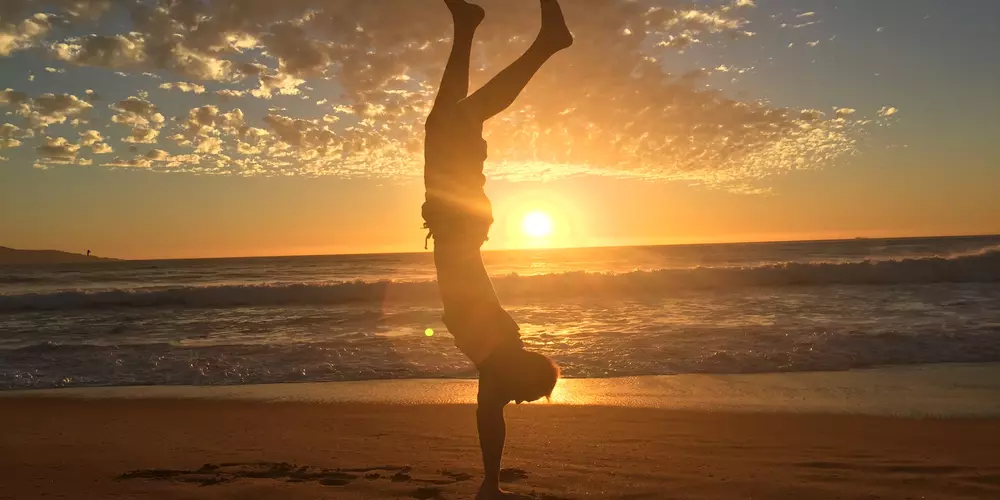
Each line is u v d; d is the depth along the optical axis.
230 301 22.45
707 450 5.32
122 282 40.06
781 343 11.04
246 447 5.58
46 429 6.52
